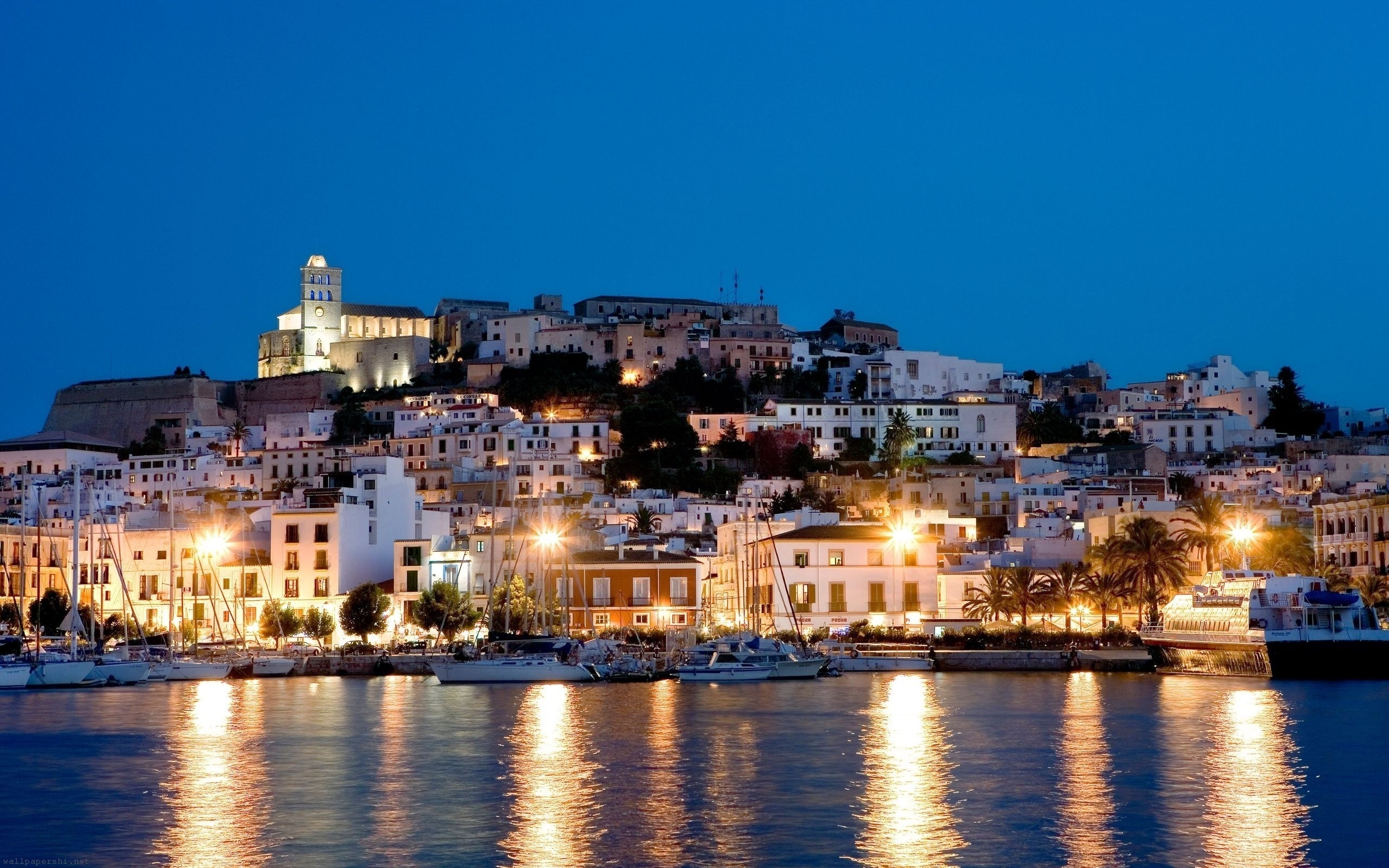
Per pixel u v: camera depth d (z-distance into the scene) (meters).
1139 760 108.75
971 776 102.62
